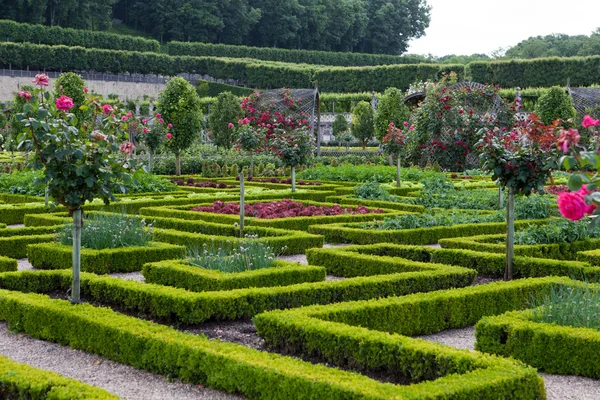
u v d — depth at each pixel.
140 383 5.81
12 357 6.55
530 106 47.00
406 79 63.75
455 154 31.05
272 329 6.47
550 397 5.48
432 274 8.74
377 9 112.50
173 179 26.02
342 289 8.13
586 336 5.93
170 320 7.48
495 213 14.95
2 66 71.94
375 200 18.34
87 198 7.33
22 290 8.59
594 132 9.34
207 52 91.06
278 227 13.72
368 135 45.31
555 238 11.04
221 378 5.52
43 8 84.00
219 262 9.00
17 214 15.98
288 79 73.62
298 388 4.98
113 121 8.48
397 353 5.64
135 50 86.56
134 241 10.91
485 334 6.40
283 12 101.38
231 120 38.12
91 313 6.88
